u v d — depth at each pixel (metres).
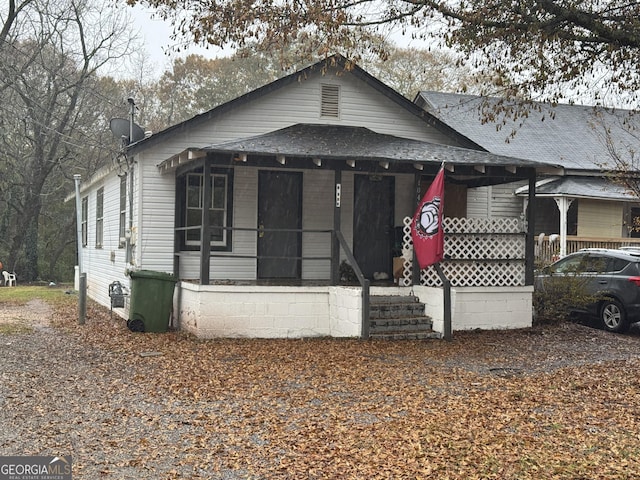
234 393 8.57
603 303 14.24
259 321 13.04
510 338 12.92
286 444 6.54
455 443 6.54
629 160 21.89
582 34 10.12
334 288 13.30
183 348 11.76
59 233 38.56
